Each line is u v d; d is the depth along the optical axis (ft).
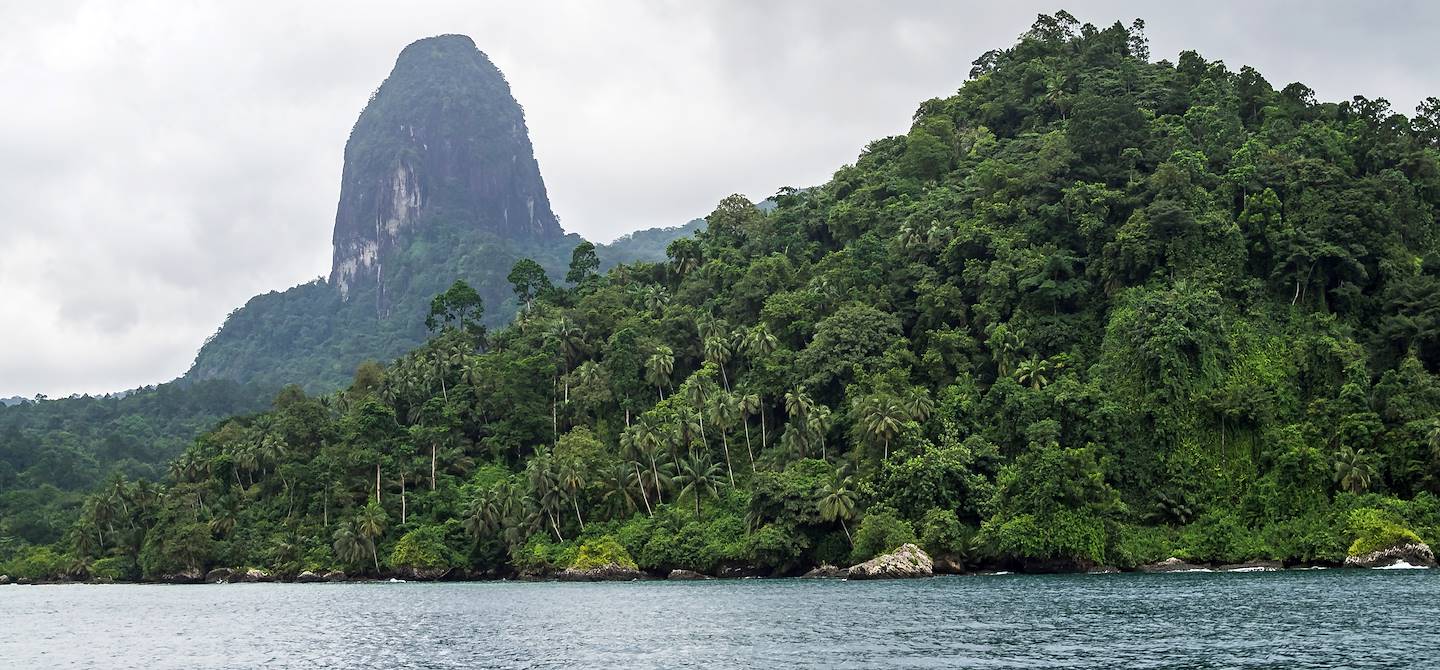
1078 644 249.14
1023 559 472.03
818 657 240.94
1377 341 535.60
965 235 626.64
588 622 324.39
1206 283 559.38
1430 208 618.03
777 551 502.79
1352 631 257.34
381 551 598.75
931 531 470.80
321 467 645.51
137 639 317.42
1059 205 618.03
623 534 552.41
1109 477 494.18
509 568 587.27
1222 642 246.06
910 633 274.98
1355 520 455.22
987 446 507.30
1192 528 485.15
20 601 499.51
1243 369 528.63
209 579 647.15
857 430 522.88
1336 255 550.77
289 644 293.43
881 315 606.14
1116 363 533.14
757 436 612.29
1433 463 466.29
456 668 243.19
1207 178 613.11
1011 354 565.12
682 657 247.29
